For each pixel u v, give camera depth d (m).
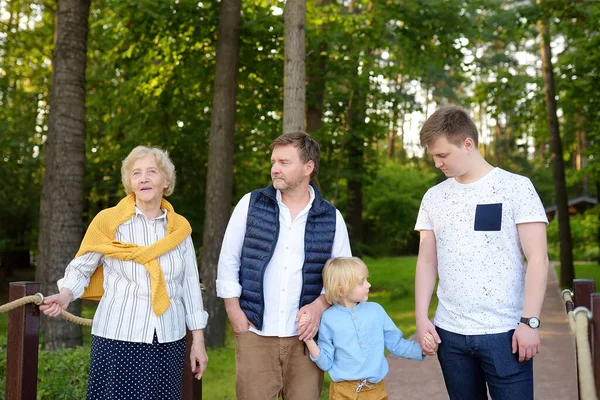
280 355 3.00
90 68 15.59
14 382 2.87
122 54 11.31
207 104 12.43
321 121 12.70
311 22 12.11
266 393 3.00
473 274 2.71
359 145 14.52
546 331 9.23
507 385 2.65
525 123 17.81
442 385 6.12
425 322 2.86
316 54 12.23
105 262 2.85
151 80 11.70
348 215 17.38
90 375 2.79
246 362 3.00
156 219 2.92
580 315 2.25
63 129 7.67
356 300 3.02
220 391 6.29
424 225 2.96
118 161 14.19
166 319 2.80
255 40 10.47
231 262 3.04
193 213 13.41
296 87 6.26
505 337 2.65
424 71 12.84
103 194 15.83
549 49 16.06
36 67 17.02
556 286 16.81
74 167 7.72
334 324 3.01
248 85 11.60
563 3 12.59
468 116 2.77
